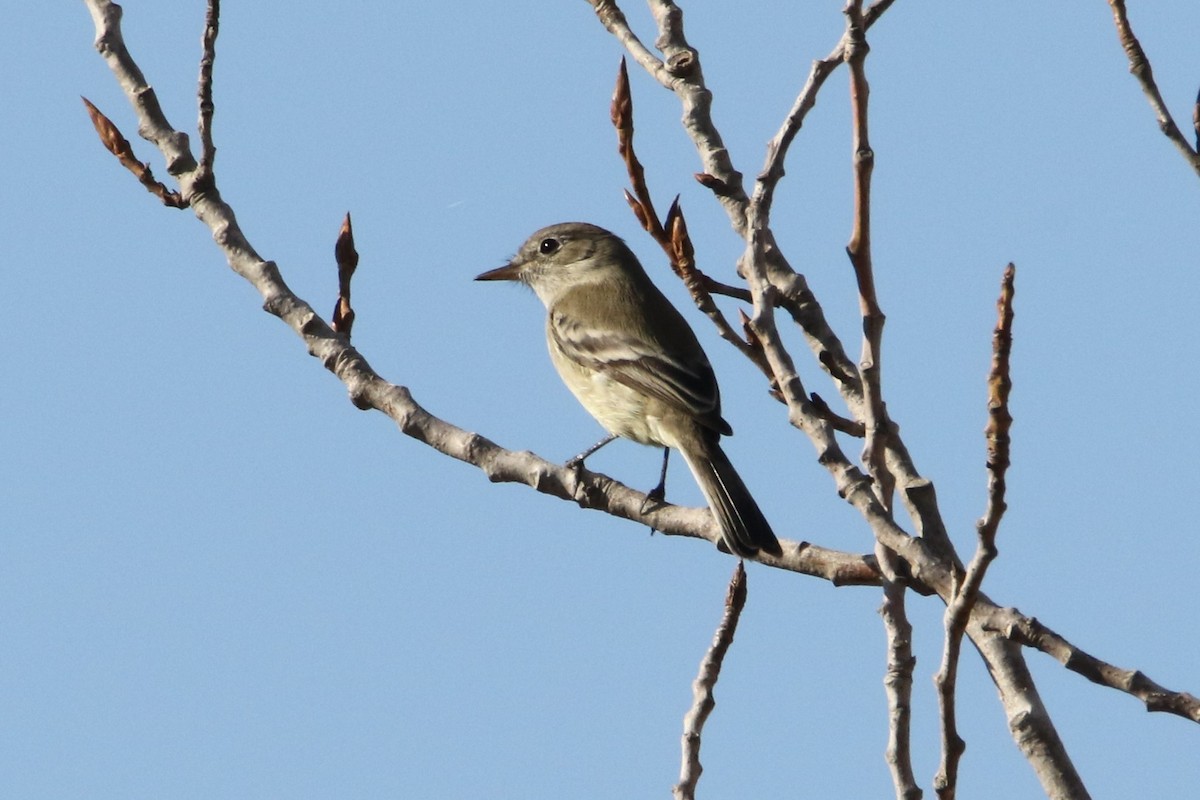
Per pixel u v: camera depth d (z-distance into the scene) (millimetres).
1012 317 7180
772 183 8727
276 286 11766
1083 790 8703
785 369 8477
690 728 9383
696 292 10641
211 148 11656
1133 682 8016
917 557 8195
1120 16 9828
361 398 11711
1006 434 7195
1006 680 8922
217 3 11422
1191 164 9594
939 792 7715
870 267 8484
